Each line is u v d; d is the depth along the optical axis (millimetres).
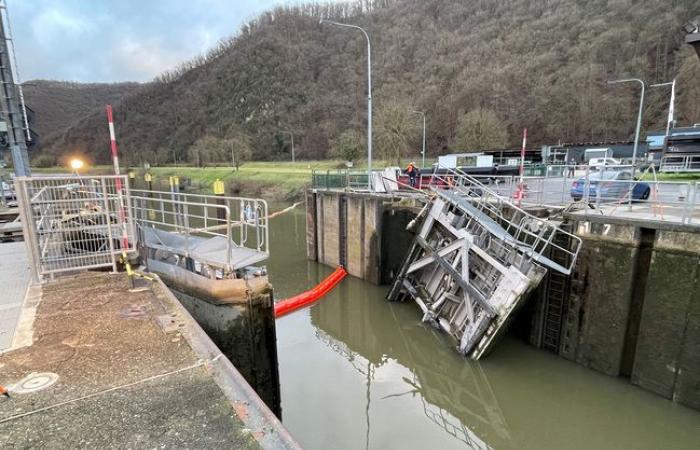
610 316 8734
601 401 8398
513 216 12266
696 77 48031
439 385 9734
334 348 11531
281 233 27484
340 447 7383
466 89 70750
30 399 2781
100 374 3096
